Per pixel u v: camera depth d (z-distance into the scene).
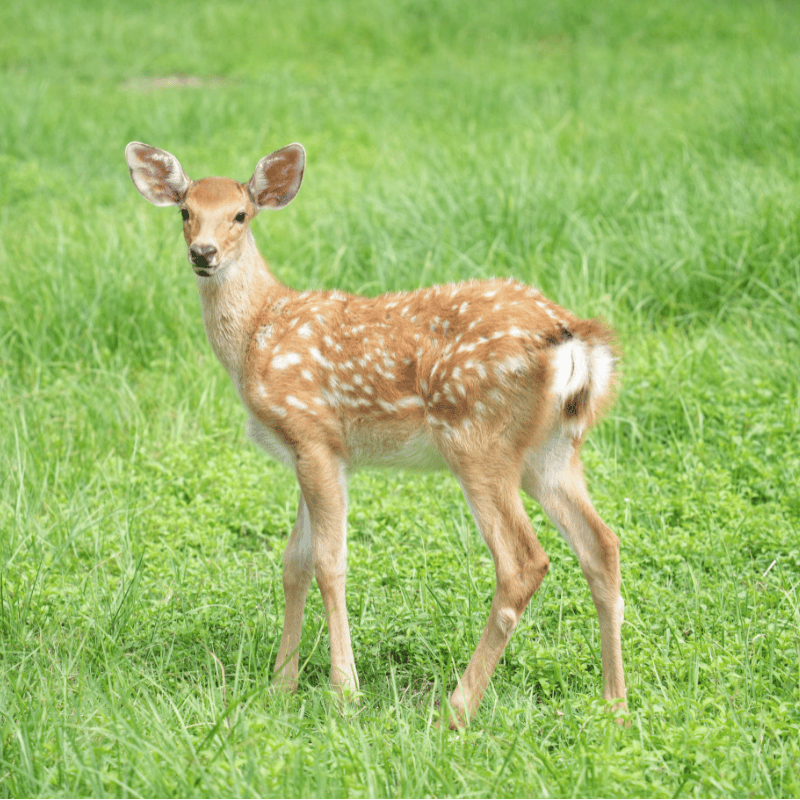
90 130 21.81
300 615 7.90
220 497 10.37
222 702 6.96
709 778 5.74
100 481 10.55
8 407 11.64
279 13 32.41
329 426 7.66
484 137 19.52
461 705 6.96
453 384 7.16
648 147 17.59
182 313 13.15
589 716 6.50
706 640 7.57
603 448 10.76
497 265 13.65
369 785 5.68
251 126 22.34
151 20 31.95
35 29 30.62
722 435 10.66
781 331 12.30
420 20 31.91
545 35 30.89
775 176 15.18
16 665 7.57
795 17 30.22
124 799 5.63
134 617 8.33
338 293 8.04
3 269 13.80
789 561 8.77
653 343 12.20
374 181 16.72
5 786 5.96
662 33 29.86
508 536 7.17
